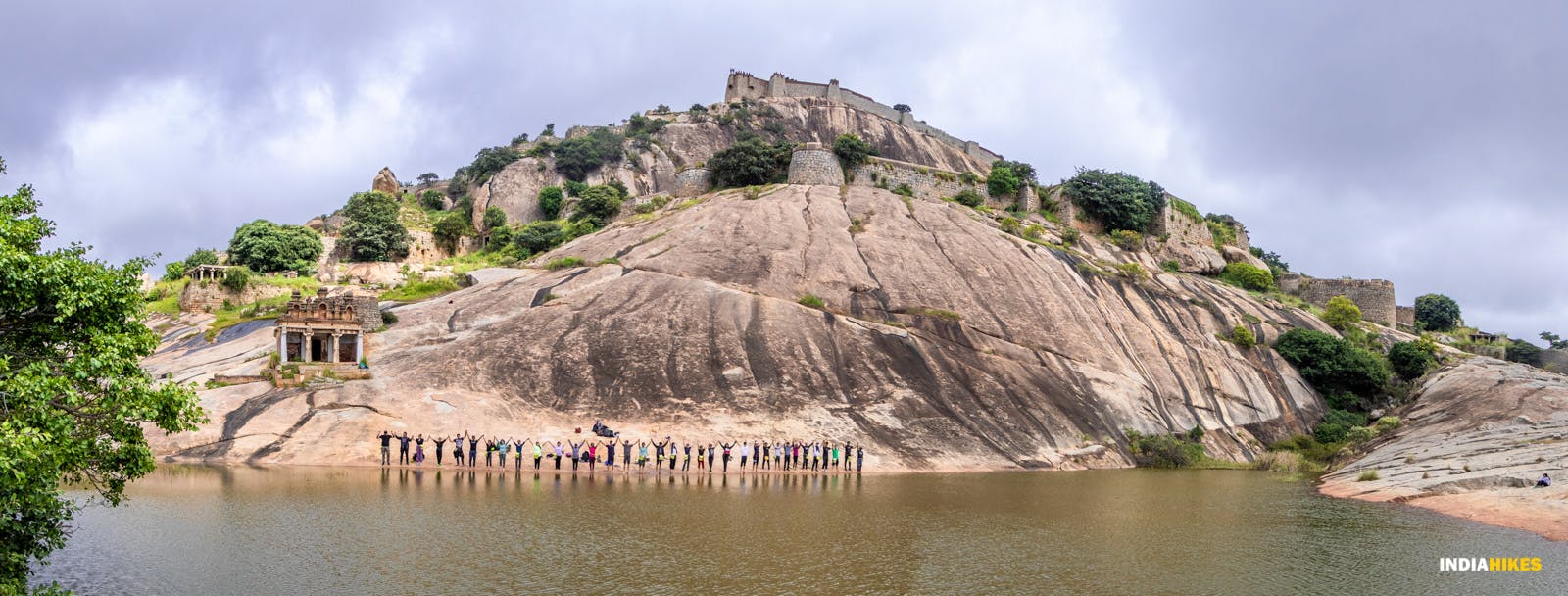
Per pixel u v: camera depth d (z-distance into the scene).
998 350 63.59
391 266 84.75
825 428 51.88
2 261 18.67
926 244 77.88
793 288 68.12
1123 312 73.12
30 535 20.17
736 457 48.19
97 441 22.80
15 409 18.70
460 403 49.44
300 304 53.34
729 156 95.62
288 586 22.08
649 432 49.41
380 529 28.20
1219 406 65.38
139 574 22.94
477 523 29.34
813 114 156.12
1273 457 58.91
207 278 73.69
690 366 55.81
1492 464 40.81
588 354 55.84
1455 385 66.06
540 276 70.81
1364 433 61.81
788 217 81.44
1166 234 96.06
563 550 26.05
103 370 19.95
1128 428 58.97
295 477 38.59
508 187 119.12
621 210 96.50
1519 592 23.16
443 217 114.25
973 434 53.94
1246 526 32.41
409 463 43.88
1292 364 71.94
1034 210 95.75
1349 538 30.09
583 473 42.56
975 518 33.38
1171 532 31.19
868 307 66.81
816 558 26.08
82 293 20.08
